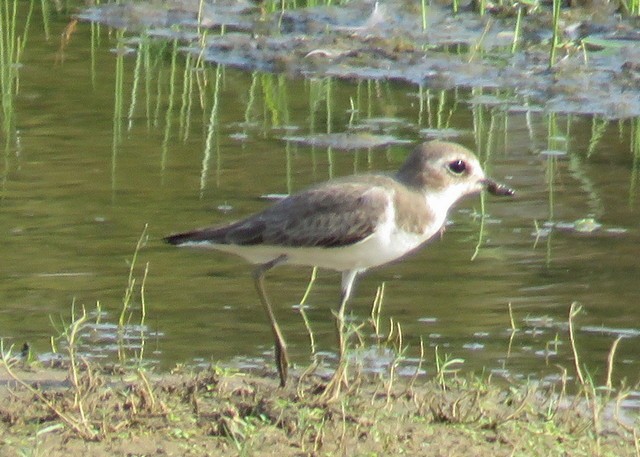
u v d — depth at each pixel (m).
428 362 10.36
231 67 19.28
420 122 16.67
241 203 13.65
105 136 15.88
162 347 10.62
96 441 8.48
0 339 10.24
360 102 17.61
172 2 22.52
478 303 11.55
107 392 9.29
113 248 12.58
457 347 10.67
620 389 9.69
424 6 20.36
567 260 12.41
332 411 8.91
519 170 14.85
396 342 10.77
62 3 22.73
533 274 12.14
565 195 14.08
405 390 9.41
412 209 9.66
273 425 8.73
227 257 12.58
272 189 14.07
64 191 13.98
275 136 16.03
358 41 20.09
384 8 21.33
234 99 17.69
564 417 9.18
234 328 11.05
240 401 9.27
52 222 13.17
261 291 9.61
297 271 12.40
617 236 12.96
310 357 10.47
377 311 11.41
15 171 14.52
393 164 14.88
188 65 19.28
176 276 12.11
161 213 13.38
